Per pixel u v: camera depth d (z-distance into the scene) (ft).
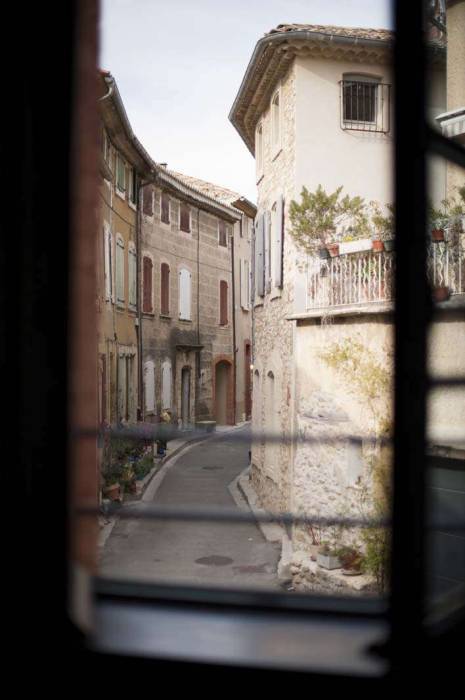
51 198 3.62
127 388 77.61
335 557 30.63
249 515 5.55
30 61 3.63
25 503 3.53
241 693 3.61
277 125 55.26
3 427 3.51
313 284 38.99
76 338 3.74
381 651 3.75
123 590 4.34
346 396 34.32
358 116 48.42
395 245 3.76
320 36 45.34
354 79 48.08
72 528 3.76
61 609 3.61
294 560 32.94
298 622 4.09
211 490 60.34
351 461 32.04
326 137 47.70
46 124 3.63
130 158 76.43
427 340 3.76
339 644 3.85
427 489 3.75
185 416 102.99
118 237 72.59
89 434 3.92
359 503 30.81
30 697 3.58
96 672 3.66
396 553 3.74
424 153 3.75
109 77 53.11
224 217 114.21
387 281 33.86
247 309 126.00
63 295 3.61
